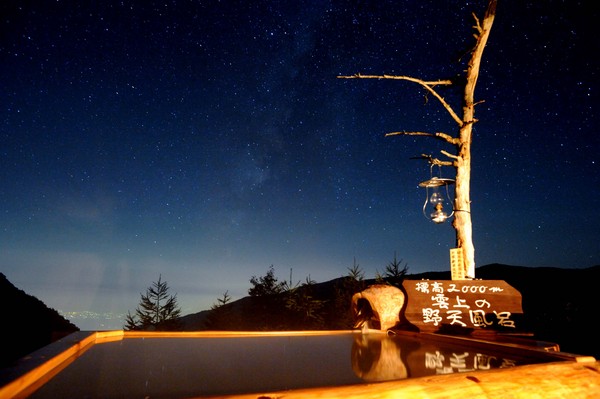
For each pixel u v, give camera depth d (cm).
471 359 231
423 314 382
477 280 388
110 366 194
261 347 287
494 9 507
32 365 148
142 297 1196
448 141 521
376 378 172
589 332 610
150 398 132
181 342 307
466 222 490
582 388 159
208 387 152
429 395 129
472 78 518
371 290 424
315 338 355
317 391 120
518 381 150
